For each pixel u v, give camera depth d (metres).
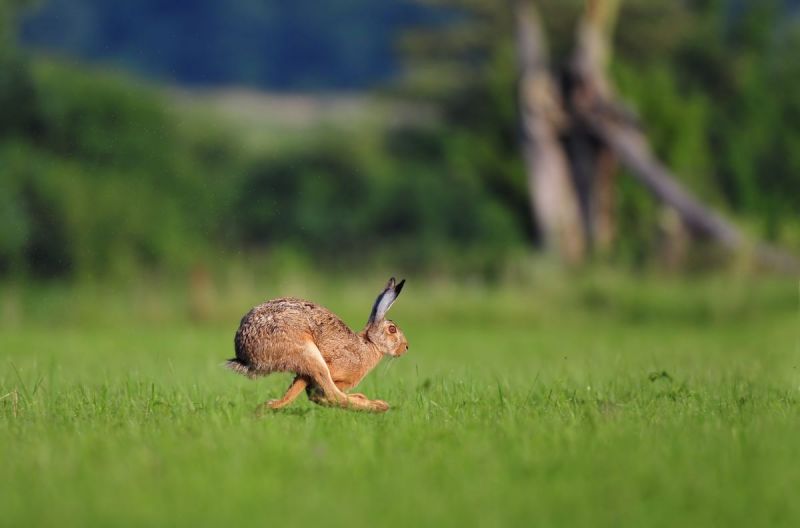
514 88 181.75
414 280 136.12
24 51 160.38
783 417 37.47
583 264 126.75
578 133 142.88
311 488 27.08
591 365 57.56
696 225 134.12
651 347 77.19
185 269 139.12
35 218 134.38
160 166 160.50
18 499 26.25
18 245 132.00
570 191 144.50
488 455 30.42
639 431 34.22
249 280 121.06
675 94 183.00
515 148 182.00
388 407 40.41
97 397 43.28
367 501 25.97
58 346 78.75
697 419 36.88
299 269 152.00
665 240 133.00
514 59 185.88
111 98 160.38
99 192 141.50
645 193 156.88
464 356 70.94
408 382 50.22
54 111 153.75
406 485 27.45
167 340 85.19
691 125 173.62
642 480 27.89
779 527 24.64
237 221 182.00
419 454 31.12
